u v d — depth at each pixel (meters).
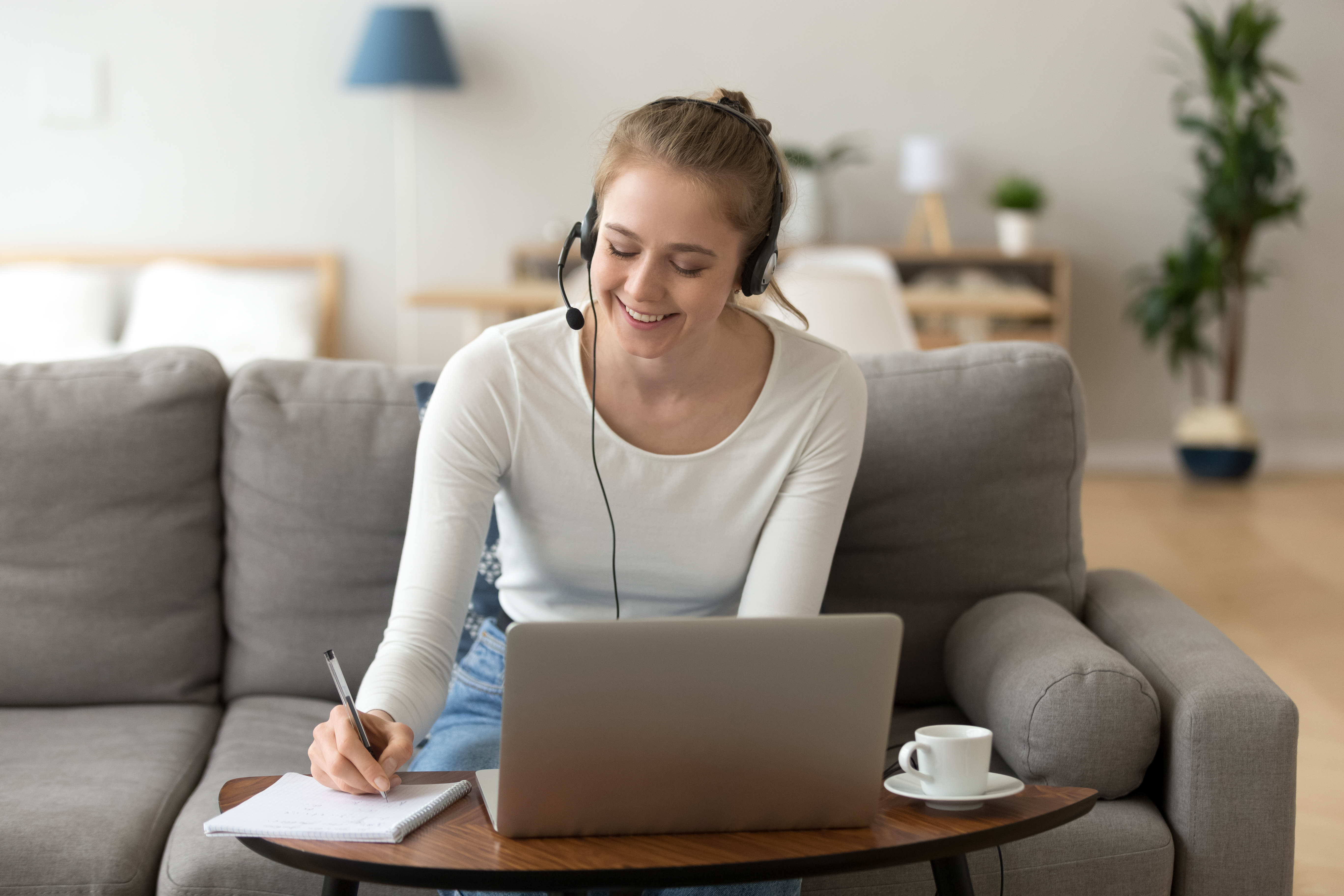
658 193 1.18
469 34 5.31
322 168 5.35
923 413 1.74
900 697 1.75
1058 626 1.52
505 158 5.38
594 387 1.33
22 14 5.19
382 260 5.41
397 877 0.95
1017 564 1.74
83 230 5.32
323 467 1.73
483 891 0.96
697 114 1.22
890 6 5.35
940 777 1.09
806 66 5.38
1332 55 5.37
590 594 1.40
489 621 1.52
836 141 5.42
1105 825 1.37
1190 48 5.35
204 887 1.30
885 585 1.76
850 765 1.02
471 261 5.43
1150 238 5.47
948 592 1.75
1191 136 5.40
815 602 1.35
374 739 1.12
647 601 1.40
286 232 5.38
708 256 1.19
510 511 1.40
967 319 4.65
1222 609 3.54
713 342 1.34
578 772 0.99
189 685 1.74
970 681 1.55
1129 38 5.36
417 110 5.33
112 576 1.71
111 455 1.71
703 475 1.35
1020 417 1.74
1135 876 1.36
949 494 1.74
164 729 1.63
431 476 1.32
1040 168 5.44
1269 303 5.54
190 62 5.25
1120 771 1.38
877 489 1.74
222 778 1.48
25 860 1.32
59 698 1.71
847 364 1.41
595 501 1.35
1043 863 1.35
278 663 1.74
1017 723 1.40
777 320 1.42
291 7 5.24
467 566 1.30
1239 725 1.34
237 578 1.76
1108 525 4.54
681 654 0.97
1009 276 5.19
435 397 1.36
